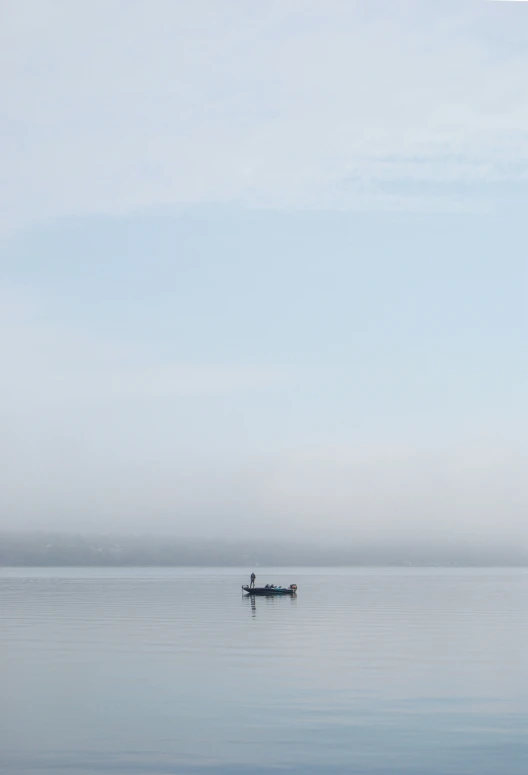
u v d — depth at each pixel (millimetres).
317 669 51656
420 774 30828
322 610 108688
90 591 174375
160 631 76375
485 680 47625
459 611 106688
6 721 38094
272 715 38938
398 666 52844
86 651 60375
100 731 36312
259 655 58188
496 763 32031
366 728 36625
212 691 44406
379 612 104812
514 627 81062
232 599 138625
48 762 32125
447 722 37719
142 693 43938
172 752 33312
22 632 75188
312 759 32438
